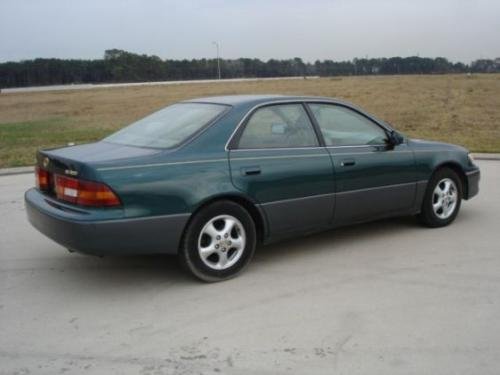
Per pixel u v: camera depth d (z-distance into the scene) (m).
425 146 5.99
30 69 97.19
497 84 41.47
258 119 4.89
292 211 4.96
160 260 5.27
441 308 4.05
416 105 25.89
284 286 4.54
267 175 4.75
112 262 5.23
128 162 4.24
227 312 4.06
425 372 3.19
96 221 4.07
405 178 5.74
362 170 5.37
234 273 4.73
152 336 3.71
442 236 5.85
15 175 10.20
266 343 3.58
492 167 10.15
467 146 12.72
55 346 3.59
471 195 6.49
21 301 4.34
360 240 5.77
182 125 4.84
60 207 4.37
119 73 104.00
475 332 3.67
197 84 70.81
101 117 25.52
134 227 4.18
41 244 5.82
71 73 100.62
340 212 5.30
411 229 6.13
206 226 4.54
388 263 5.05
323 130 5.26
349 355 3.40
